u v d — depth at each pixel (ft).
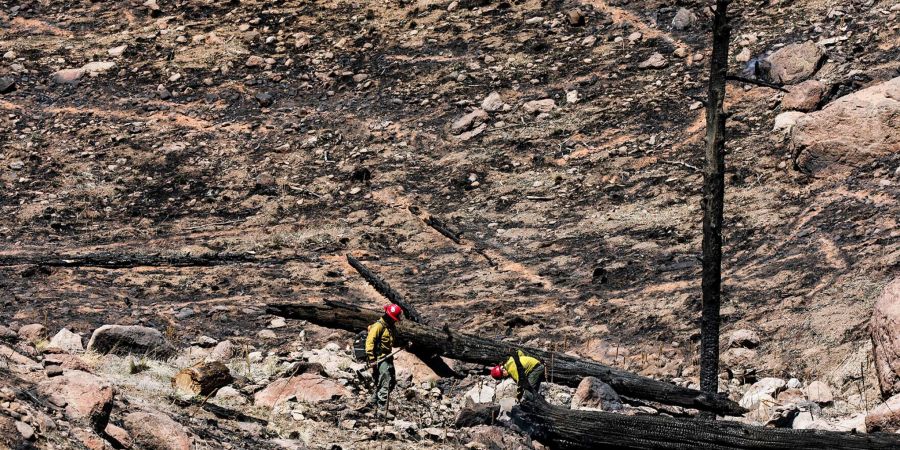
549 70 259.19
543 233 197.67
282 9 311.27
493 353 127.03
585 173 216.95
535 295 170.09
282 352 141.49
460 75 264.93
